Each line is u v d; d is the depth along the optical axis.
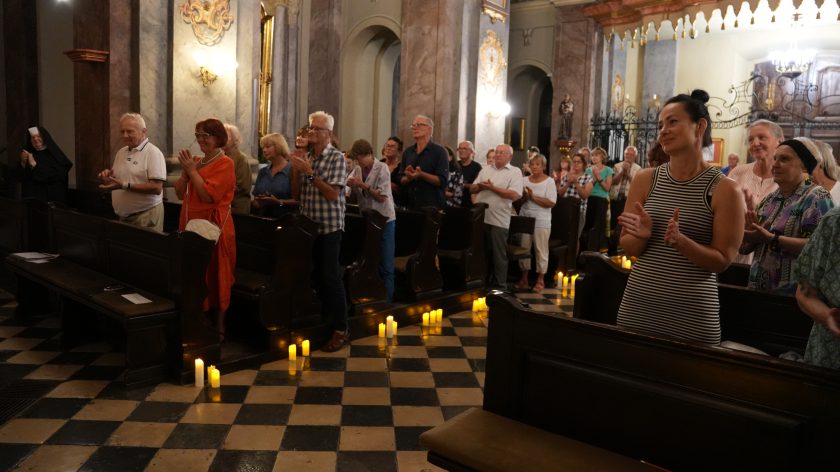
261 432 3.48
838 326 1.98
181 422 3.56
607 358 2.20
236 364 4.40
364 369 4.58
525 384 2.42
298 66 12.74
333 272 4.88
